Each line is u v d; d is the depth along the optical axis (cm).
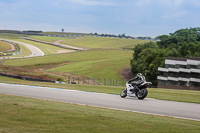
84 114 1114
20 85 2920
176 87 8231
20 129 779
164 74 8625
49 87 2730
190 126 980
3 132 729
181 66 8238
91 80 8906
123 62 14612
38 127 821
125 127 895
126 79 10994
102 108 1432
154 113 1346
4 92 2158
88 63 14488
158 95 2155
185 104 1688
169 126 955
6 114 1009
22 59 16088
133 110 1420
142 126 929
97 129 839
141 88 1852
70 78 8394
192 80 7888
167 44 15425
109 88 2852
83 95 2061
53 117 1006
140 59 11056
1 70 7875
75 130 809
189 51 11044
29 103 1388
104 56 17762
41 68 13162
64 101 1722
